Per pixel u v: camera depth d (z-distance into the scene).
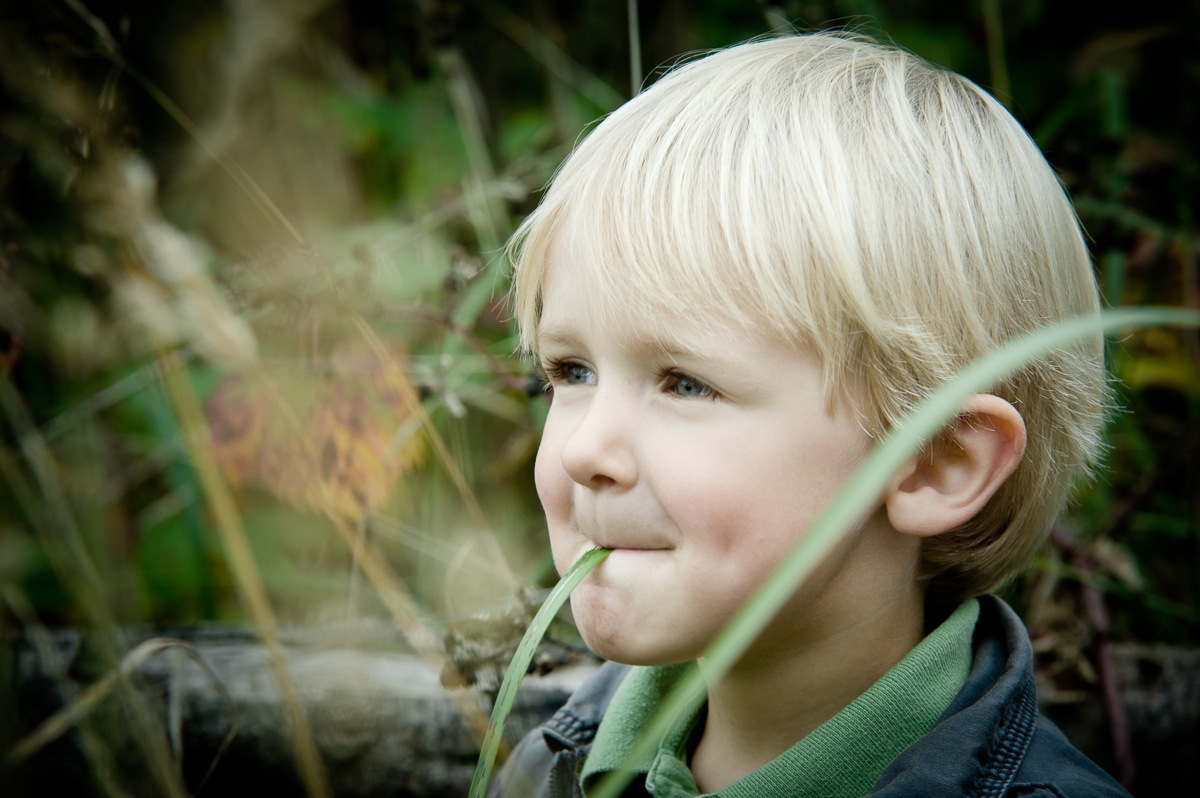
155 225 1.11
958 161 0.83
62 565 1.06
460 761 1.25
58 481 1.16
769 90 0.84
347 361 1.26
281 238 1.21
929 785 0.75
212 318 1.09
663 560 0.77
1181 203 1.54
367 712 1.26
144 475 1.53
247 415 1.28
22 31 1.07
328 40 1.94
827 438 0.76
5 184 1.15
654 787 0.89
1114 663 1.39
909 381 0.78
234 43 1.82
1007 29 2.06
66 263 1.21
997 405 0.77
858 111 0.83
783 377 0.75
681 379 0.78
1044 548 1.36
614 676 1.05
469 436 1.61
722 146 0.80
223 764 1.28
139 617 1.44
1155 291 1.70
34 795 1.21
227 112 1.79
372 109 1.96
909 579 0.87
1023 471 0.88
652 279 0.76
